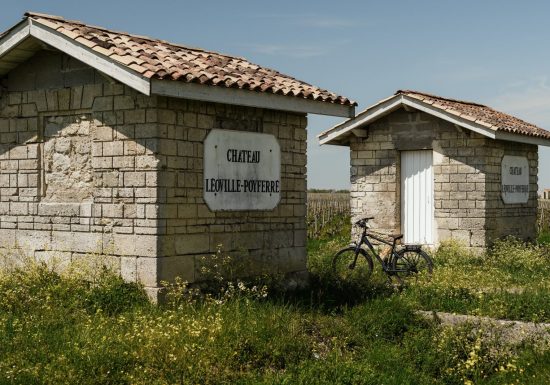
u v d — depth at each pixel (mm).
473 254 16391
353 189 18281
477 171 16531
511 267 14883
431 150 17375
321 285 12031
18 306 9477
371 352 8680
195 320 8562
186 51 11812
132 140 10016
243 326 8648
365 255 13766
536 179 19406
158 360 7457
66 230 10742
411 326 9555
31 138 11164
